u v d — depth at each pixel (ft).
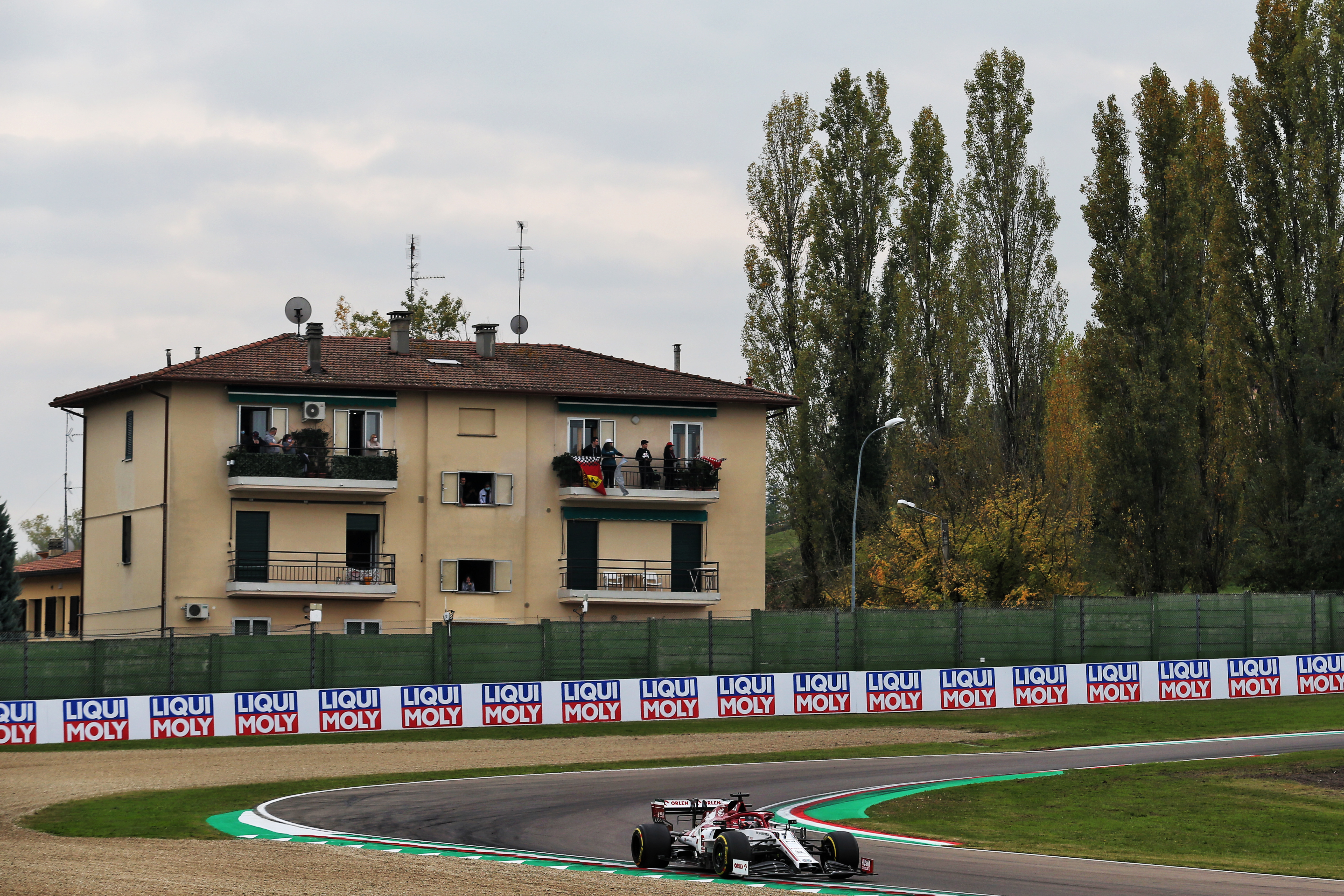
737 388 455.63
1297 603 402.52
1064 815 212.43
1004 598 464.65
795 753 297.74
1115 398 479.82
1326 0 492.13
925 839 184.55
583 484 424.46
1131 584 471.62
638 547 434.71
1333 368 463.42
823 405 531.91
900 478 527.40
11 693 329.93
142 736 320.91
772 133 559.79
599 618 429.79
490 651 361.10
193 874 136.46
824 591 519.60
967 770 266.36
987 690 372.38
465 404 422.82
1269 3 490.90
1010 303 522.88
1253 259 483.92
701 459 437.99
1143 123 488.02
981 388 524.93
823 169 541.34
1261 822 205.46
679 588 437.99
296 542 404.98
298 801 223.51
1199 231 498.28
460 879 136.56
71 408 450.30
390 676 354.74
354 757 290.56
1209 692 384.47
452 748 307.37
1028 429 519.60
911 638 387.34
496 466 423.64
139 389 409.28
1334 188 476.54
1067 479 535.19
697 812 162.40
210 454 399.65
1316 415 465.47
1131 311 479.00
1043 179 525.75
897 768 270.87
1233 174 488.44
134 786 244.01
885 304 537.65
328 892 126.21
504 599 421.18
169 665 340.39
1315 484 462.60
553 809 210.79
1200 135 528.22
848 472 527.81
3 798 228.02
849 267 537.24
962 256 530.68
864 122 540.93
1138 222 488.44
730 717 357.20
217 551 398.21
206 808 214.90
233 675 344.49
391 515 413.80
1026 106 527.81
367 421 414.62
